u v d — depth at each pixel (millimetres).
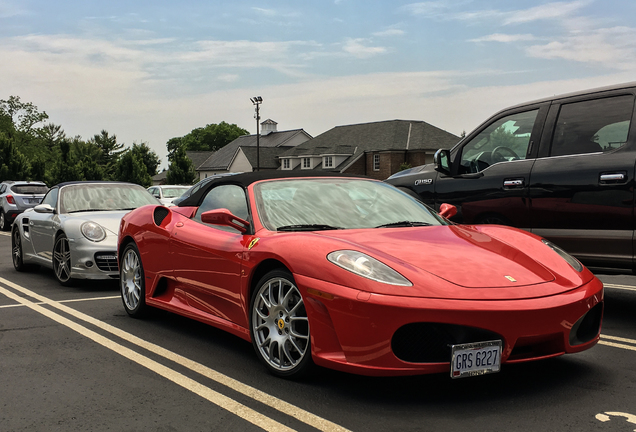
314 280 3012
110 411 2842
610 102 4629
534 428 2557
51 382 3295
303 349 3189
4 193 18344
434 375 3307
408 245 3252
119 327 4660
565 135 4879
